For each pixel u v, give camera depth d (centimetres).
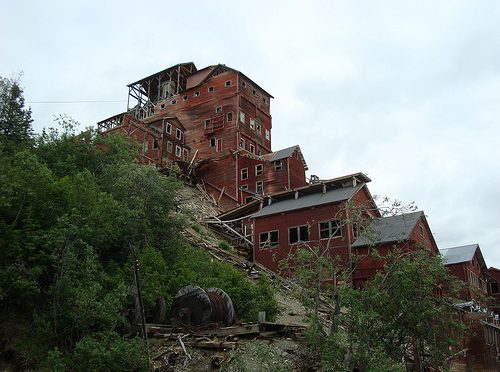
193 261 2191
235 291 2008
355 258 1712
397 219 3088
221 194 5203
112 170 2312
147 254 1919
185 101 6144
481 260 4256
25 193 1611
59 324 1462
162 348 1525
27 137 2505
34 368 1352
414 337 1541
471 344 2162
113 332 1412
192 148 5872
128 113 5756
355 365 1414
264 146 6084
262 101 6262
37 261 1551
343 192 3375
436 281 1603
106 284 1662
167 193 2322
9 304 1473
